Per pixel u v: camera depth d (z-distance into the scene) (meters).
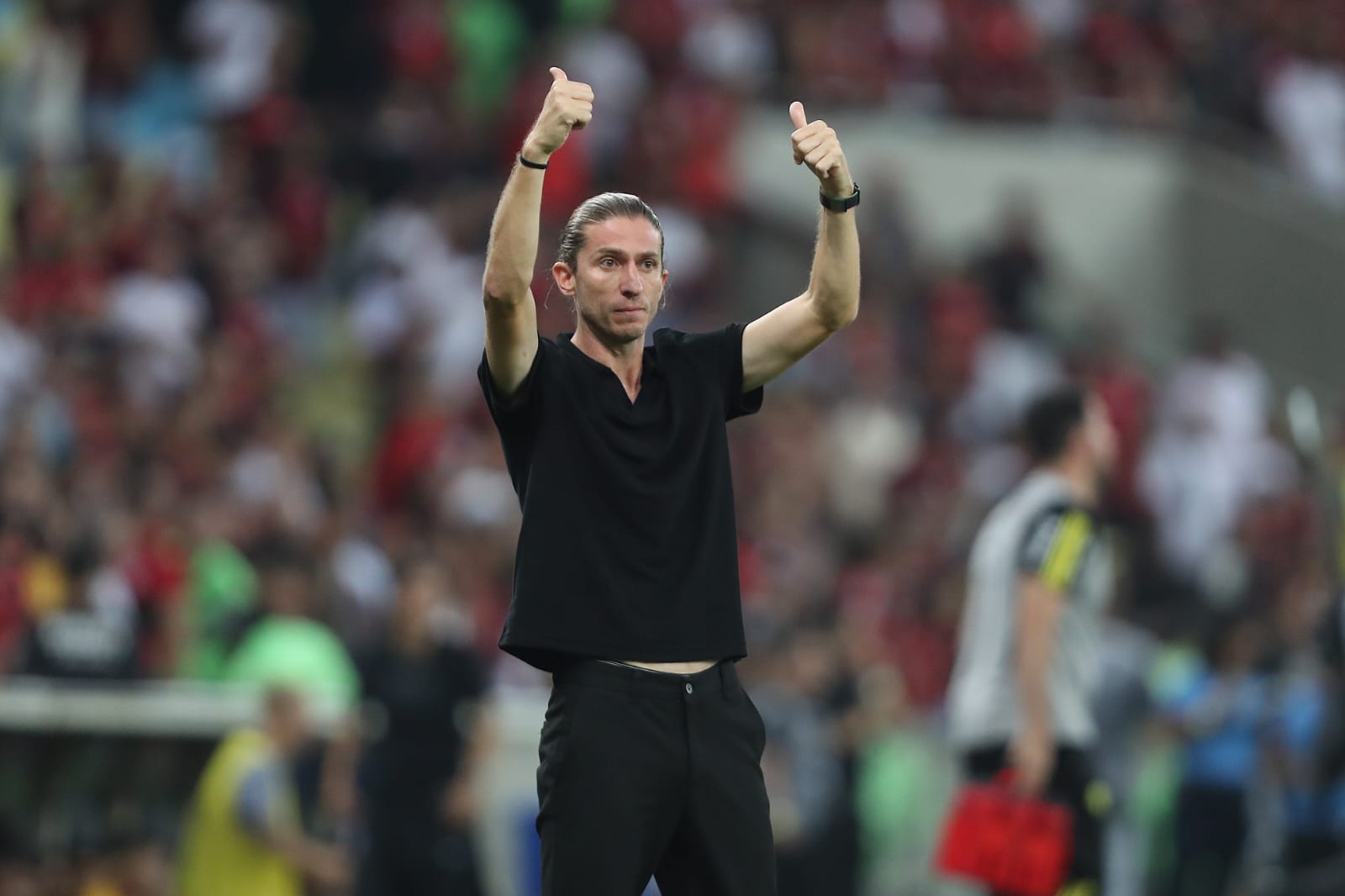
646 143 65.50
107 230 52.75
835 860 38.78
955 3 75.62
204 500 41.66
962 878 24.11
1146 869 40.31
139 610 37.72
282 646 31.91
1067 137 73.06
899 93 72.56
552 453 15.70
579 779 15.23
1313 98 81.50
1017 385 62.00
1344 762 33.66
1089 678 24.92
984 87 74.75
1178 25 79.00
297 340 57.28
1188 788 38.84
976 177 72.06
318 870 31.30
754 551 49.06
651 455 15.78
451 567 42.91
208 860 30.95
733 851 15.48
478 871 34.88
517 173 15.25
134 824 31.48
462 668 34.69
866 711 40.50
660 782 15.30
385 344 56.81
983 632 25.16
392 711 34.12
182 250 53.88
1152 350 71.44
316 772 33.78
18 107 58.97
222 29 64.00
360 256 59.69
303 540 41.78
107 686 31.92
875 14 74.19
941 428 60.19
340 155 63.16
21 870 30.28
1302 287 77.12
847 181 16.33
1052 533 24.58
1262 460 63.41
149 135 61.75
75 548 32.53
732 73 70.31
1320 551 54.53
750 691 39.91
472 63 67.69
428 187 62.50
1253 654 39.00
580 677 15.41
